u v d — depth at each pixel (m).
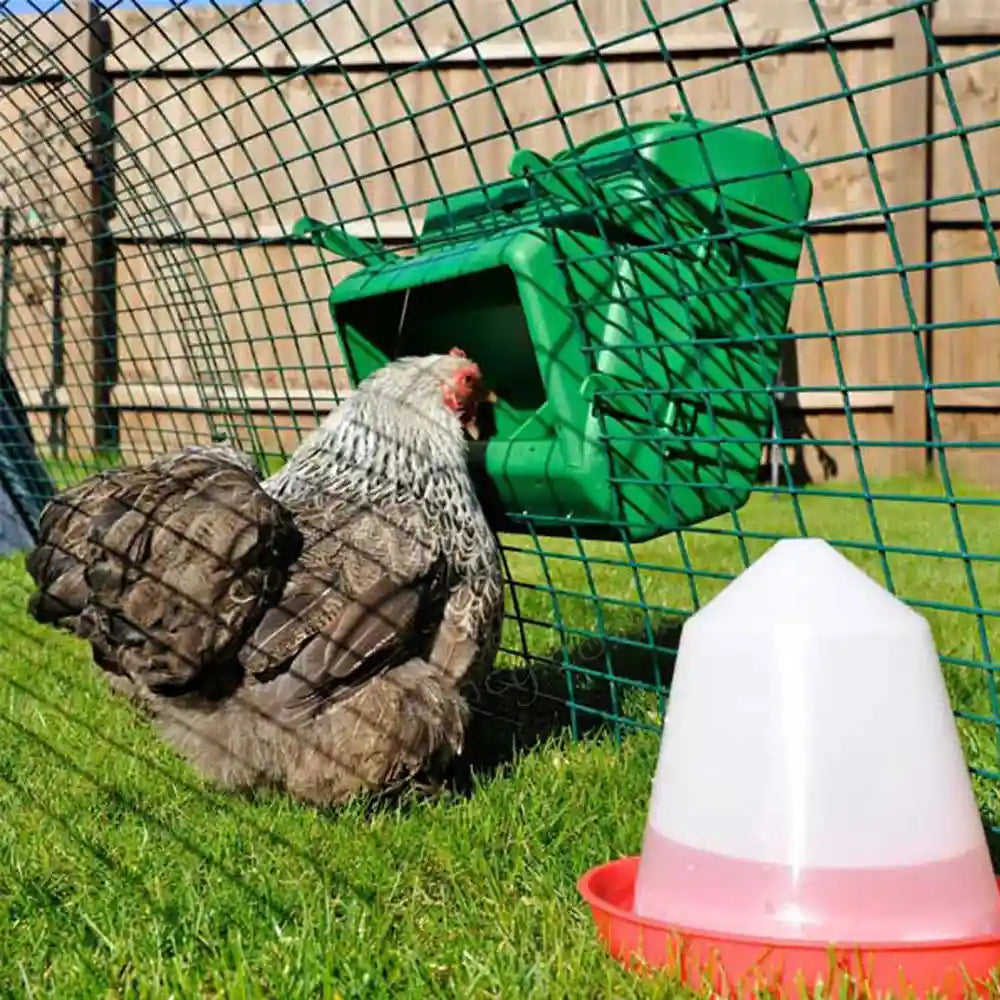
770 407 1.13
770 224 1.20
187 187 2.88
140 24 2.82
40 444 2.40
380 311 1.42
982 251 2.98
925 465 3.08
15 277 2.27
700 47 2.90
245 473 1.14
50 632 1.67
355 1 2.89
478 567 1.12
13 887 0.86
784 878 0.67
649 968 0.69
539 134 2.96
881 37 2.92
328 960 0.72
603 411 1.13
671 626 1.63
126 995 0.70
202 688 1.06
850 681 0.68
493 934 0.77
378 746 1.02
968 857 0.68
